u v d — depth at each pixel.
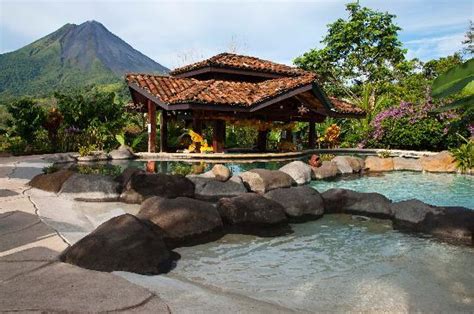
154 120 14.64
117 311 3.03
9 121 16.38
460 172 13.21
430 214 6.52
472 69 2.41
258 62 18.83
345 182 11.31
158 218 5.71
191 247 5.52
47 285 3.43
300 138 21.42
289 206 7.10
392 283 4.41
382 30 32.97
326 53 33.31
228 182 8.66
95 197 7.58
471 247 5.65
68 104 18.09
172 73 18.28
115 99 21.20
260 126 14.92
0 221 5.43
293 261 5.09
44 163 11.88
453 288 4.27
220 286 4.23
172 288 3.70
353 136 21.12
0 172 9.76
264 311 3.32
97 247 4.25
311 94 14.84
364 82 32.59
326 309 3.75
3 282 3.48
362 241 5.93
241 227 6.41
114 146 16.31
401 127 19.67
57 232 5.01
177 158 13.71
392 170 13.73
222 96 13.23
